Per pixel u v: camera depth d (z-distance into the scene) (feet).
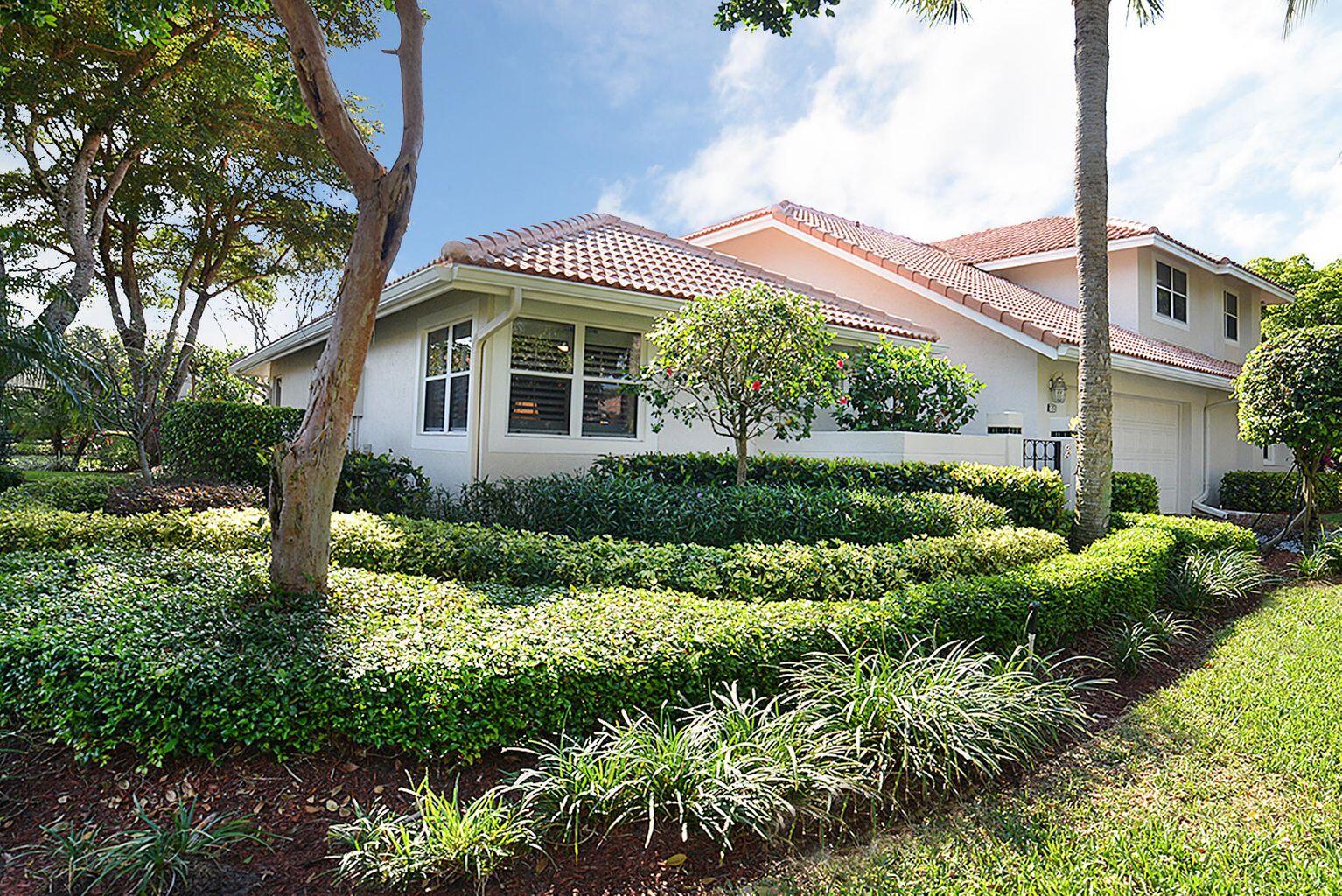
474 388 28.91
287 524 14.99
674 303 30.07
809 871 9.62
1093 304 27.30
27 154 59.52
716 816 10.02
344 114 14.69
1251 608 23.75
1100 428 27.43
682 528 22.49
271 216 77.25
